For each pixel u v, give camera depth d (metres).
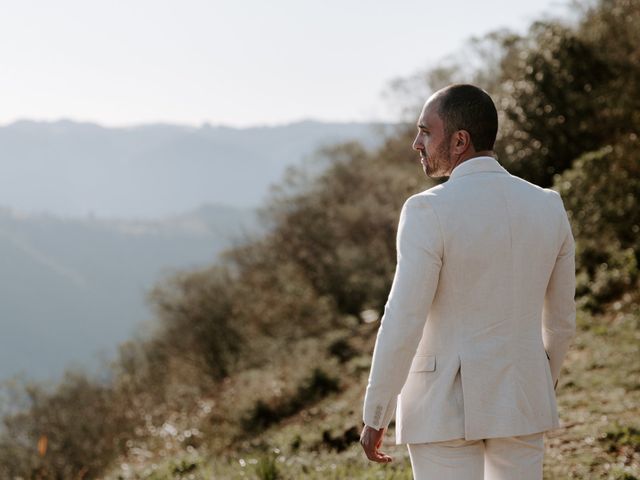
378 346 2.01
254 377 14.51
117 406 18.39
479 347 2.04
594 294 10.05
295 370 12.49
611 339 8.19
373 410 2.04
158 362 24.08
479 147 2.16
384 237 23.11
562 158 13.77
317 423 8.09
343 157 26.59
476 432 2.01
